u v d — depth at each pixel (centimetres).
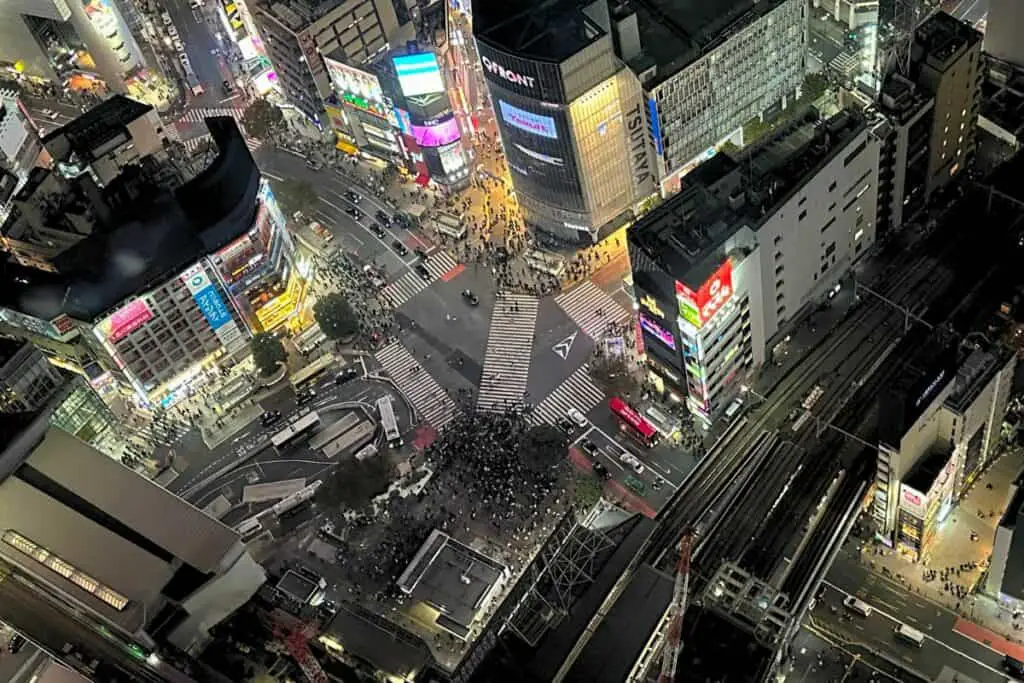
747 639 18962
